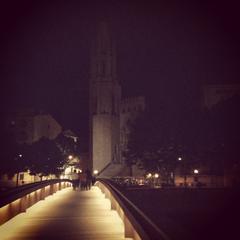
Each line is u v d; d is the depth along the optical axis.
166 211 69.75
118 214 16.91
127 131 142.00
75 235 12.34
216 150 83.69
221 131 83.31
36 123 121.25
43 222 15.08
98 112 142.50
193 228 60.69
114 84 146.50
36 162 92.19
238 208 70.62
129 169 127.44
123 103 146.50
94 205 22.00
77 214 17.55
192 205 71.31
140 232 9.02
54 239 11.70
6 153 84.75
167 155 86.00
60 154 96.62
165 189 71.38
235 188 73.12
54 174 96.50
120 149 140.75
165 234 7.41
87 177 43.88
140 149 89.00
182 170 87.00
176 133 85.56
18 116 120.88
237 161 82.19
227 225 62.06
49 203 23.41
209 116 85.31
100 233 12.68
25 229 13.47
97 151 139.50
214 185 84.38
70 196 30.20
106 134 140.12
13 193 14.58
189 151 84.62
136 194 69.31
